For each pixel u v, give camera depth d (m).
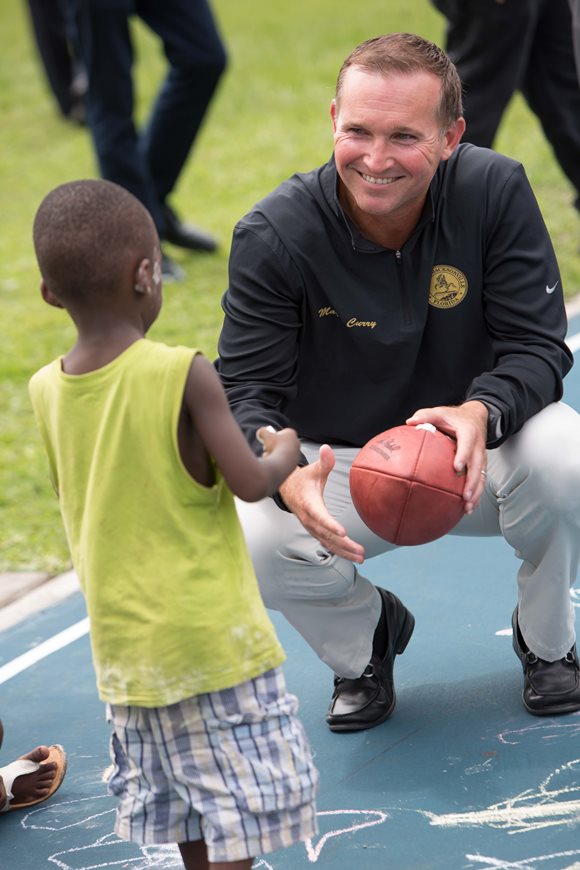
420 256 4.44
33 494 7.70
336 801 4.41
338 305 4.48
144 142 10.92
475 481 4.11
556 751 4.52
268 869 4.10
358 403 4.67
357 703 4.81
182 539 3.43
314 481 4.14
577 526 4.41
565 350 4.56
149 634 3.43
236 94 16.86
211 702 3.46
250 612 3.50
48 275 3.46
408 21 19.47
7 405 8.99
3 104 17.77
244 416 4.35
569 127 9.63
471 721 4.79
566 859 3.96
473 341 4.61
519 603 4.71
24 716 5.31
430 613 5.69
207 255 11.48
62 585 6.59
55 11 15.98
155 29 10.44
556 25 9.34
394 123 4.13
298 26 20.20
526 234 4.47
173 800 3.58
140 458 3.41
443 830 4.18
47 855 4.35
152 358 3.40
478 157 4.52
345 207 4.42
